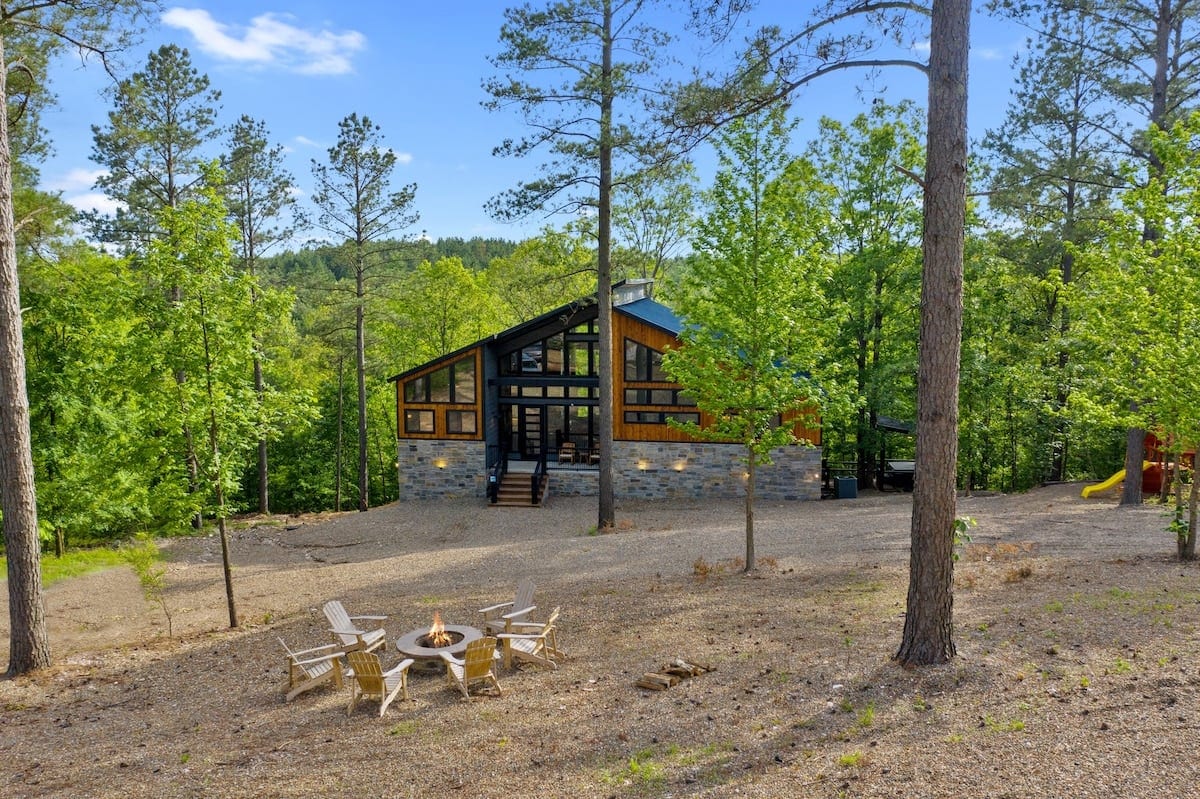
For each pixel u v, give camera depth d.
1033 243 24.88
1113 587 11.27
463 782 6.91
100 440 20.38
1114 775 5.83
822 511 23.81
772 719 7.62
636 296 34.97
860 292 27.80
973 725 6.94
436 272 40.00
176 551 22.94
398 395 29.67
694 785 6.43
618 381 28.09
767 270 14.30
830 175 28.72
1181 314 12.42
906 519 20.77
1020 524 18.62
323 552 22.44
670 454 27.89
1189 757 5.95
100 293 20.69
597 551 18.64
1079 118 22.16
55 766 7.88
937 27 7.97
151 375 12.61
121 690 10.42
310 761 7.62
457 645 10.31
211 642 12.76
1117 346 13.84
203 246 12.80
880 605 11.52
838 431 31.11
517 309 41.34
